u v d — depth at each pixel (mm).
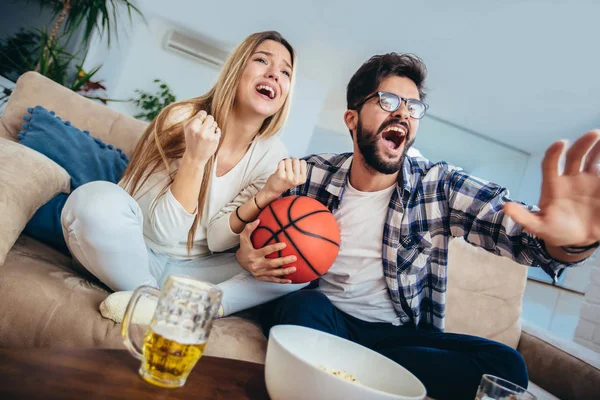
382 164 1411
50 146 1573
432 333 1381
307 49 6230
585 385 1656
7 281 1018
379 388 791
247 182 1531
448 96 6141
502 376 1167
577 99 5098
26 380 521
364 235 1481
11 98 1770
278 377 654
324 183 1566
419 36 4828
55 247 1470
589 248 990
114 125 1819
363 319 1463
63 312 1012
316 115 7316
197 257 1476
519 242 1209
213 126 1266
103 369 611
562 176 793
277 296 1390
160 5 6332
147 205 1404
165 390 601
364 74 1469
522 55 4551
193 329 602
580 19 3695
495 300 2010
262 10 5441
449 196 1446
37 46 5395
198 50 6973
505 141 7070
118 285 1137
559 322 3701
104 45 6523
